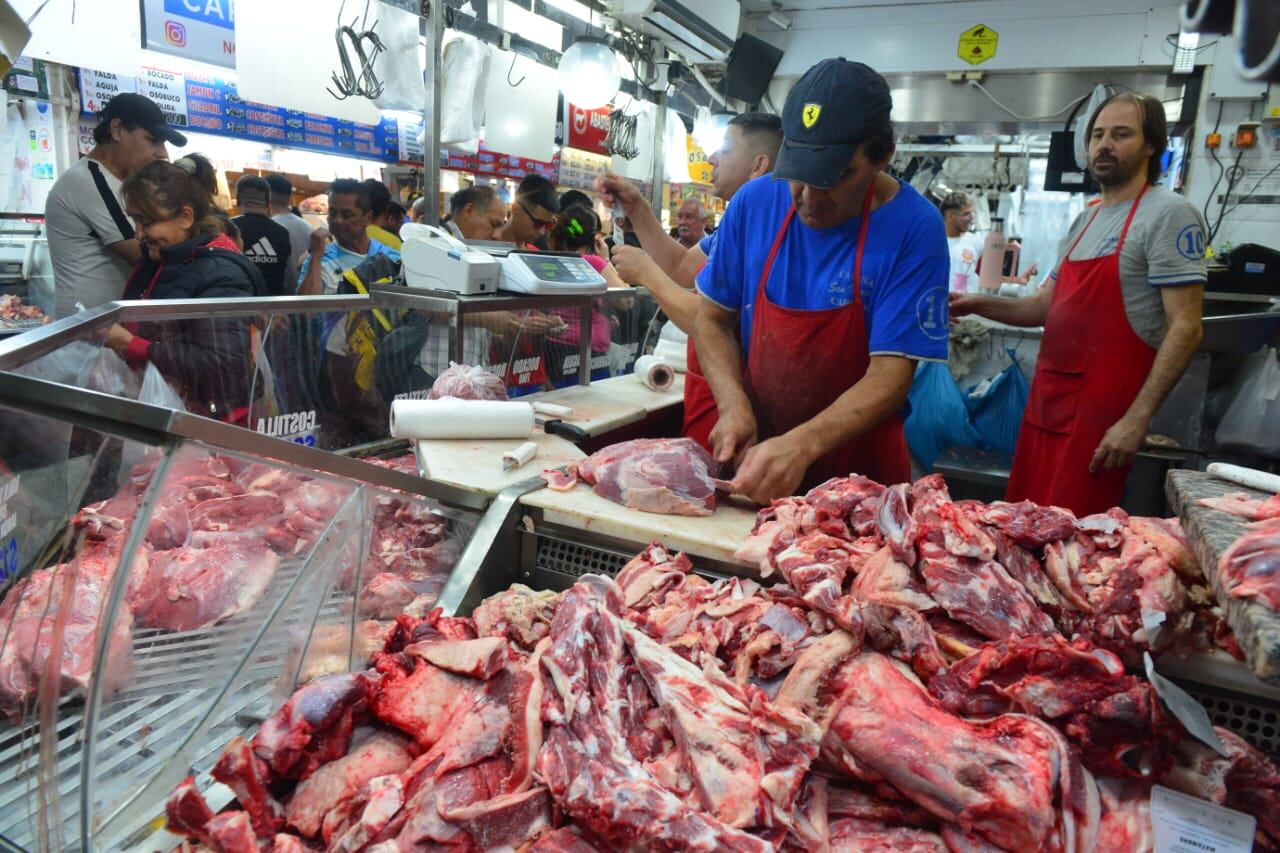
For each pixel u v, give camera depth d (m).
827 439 2.22
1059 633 1.41
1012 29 5.60
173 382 2.14
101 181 3.28
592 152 5.28
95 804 1.07
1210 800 1.22
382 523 1.64
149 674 1.15
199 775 1.22
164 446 1.10
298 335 2.50
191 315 2.13
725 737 1.19
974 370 5.31
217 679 1.26
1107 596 1.40
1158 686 1.22
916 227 2.43
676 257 3.64
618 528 1.91
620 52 4.76
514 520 1.98
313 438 2.63
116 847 1.10
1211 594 1.38
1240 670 1.35
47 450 1.08
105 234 3.31
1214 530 1.27
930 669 1.36
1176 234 2.98
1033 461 3.53
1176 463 4.47
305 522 1.42
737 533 1.88
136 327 2.02
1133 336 3.17
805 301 2.61
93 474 1.08
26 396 1.02
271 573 1.35
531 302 3.21
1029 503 1.58
